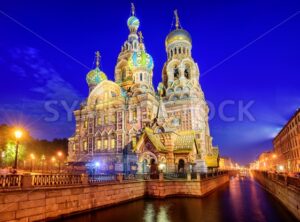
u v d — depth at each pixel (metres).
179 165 48.16
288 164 84.94
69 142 74.31
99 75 82.88
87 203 25.75
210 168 69.88
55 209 21.83
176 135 50.59
